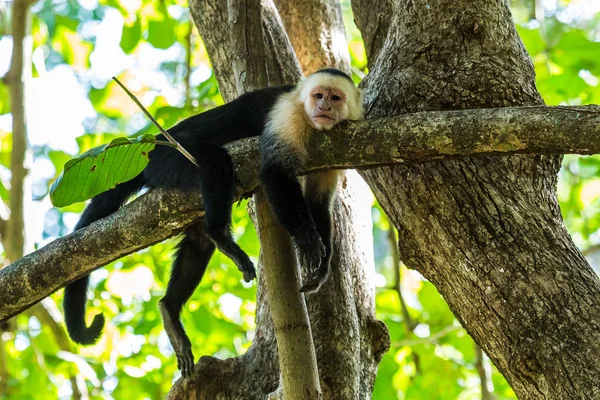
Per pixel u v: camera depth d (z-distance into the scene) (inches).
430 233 242.5
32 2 456.4
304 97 261.7
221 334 471.5
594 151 192.5
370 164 228.1
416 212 246.2
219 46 321.1
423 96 254.1
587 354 206.4
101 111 562.6
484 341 229.1
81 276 250.7
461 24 263.6
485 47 261.1
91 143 517.7
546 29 473.4
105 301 496.1
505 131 200.7
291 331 215.9
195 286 316.5
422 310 481.1
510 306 221.5
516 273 224.7
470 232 235.1
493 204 236.8
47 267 246.5
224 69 320.8
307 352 215.2
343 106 257.3
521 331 217.2
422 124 211.5
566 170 582.9
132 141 200.2
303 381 212.4
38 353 432.1
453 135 207.0
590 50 449.4
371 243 317.7
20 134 442.9
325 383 263.4
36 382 445.1
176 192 249.9
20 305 251.6
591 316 213.2
